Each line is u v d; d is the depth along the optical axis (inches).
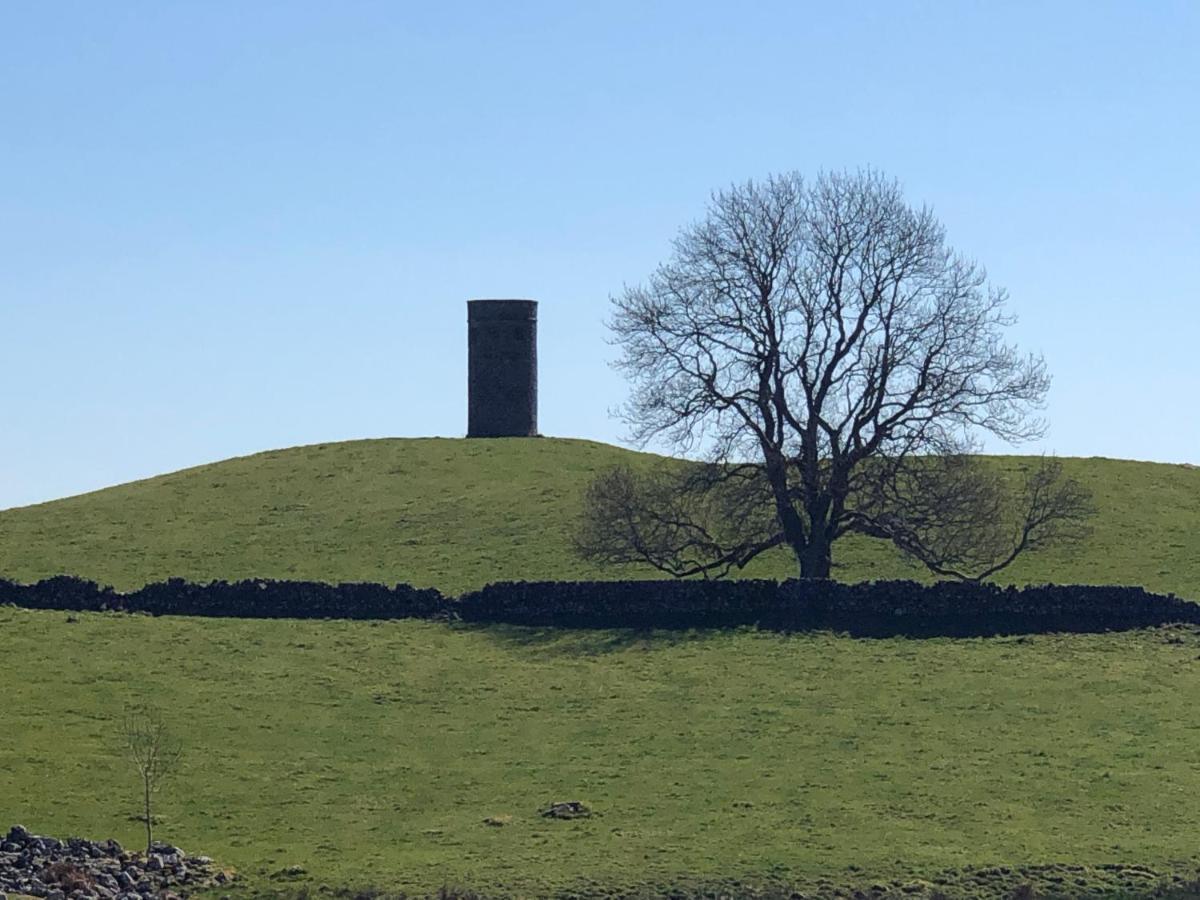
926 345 2847.0
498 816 1851.6
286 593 2696.9
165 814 1862.7
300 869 1664.6
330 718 2215.8
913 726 2151.8
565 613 2640.3
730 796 1905.8
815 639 2507.4
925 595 2571.4
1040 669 2363.4
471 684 2357.3
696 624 2581.2
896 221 2898.6
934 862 1679.4
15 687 2292.1
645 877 1633.9
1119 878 1632.6
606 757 2058.3
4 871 1594.5
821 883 1619.1
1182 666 2368.4
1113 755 2034.9
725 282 2864.2
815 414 2839.6
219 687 2331.4
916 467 2851.9
